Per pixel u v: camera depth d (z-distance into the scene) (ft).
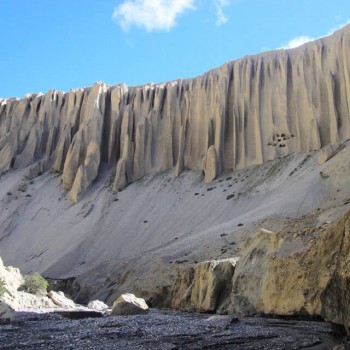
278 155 278.87
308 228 93.66
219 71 326.44
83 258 244.63
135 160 325.83
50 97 387.34
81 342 62.75
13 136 375.45
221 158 298.35
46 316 99.30
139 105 348.38
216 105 312.50
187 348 57.41
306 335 66.49
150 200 290.97
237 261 114.42
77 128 365.20
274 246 96.37
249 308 96.48
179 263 181.27
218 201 261.85
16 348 57.93
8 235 289.53
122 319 94.63
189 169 312.71
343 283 57.26
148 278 178.09
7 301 117.70
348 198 166.81
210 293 117.70
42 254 260.21
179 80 348.38
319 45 288.92
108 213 285.23
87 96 373.61
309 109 276.00
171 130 330.34
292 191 222.28
